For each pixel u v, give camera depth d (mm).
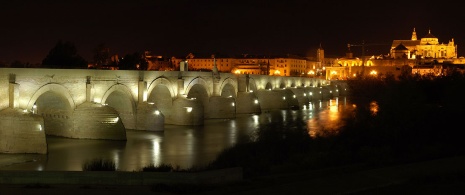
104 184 27250
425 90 95562
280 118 97688
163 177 27016
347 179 26312
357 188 24141
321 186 24641
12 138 52438
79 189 25609
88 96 65812
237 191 24609
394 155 41375
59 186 26453
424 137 52406
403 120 56562
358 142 50188
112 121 63438
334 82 192625
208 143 62750
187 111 83438
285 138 56719
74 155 52344
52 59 120500
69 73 63375
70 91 63656
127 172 27750
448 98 75000
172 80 85812
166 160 49688
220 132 74500
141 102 76312
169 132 74438
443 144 46562
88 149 56469
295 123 86000
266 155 44344
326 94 169375
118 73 72188
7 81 55406
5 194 24312
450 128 55875
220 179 27656
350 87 184500
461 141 50125
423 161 34062
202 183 26766
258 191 23906
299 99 141750
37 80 58969
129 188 25938
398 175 27172
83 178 27375
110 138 63250
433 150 41875
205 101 99812
